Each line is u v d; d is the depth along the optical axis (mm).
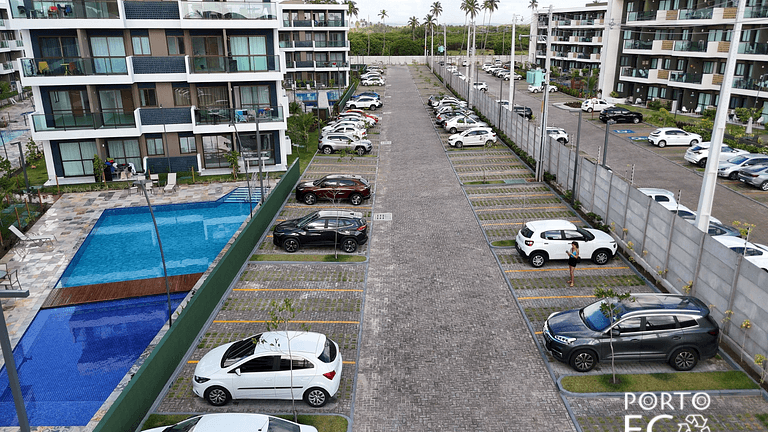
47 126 29094
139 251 22422
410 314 16391
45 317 17203
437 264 19938
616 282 18078
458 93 69062
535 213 25078
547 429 11445
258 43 32406
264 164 33219
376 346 14695
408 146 40812
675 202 22219
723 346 14242
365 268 19688
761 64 45094
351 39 131500
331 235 20891
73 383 13914
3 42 62031
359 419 11859
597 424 11516
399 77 97250
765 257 17328
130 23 29828
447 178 31500
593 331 13383
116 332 16375
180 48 31453
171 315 16344
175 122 31125
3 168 28328
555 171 29375
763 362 12820
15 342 15766
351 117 47938
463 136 39531
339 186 26844
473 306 16828
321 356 12352
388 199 27828
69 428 12195
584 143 40594
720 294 14484
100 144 30953
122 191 29750
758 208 26000
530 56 99438
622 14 61594
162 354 12781
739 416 11656
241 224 25453
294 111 47188
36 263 20953
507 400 12414
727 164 31094
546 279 18484
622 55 61938
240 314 16438
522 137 36406
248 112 31750
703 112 50562
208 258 21688
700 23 48750
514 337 15047
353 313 16469
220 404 12312
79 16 28812
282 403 12430
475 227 23625
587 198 24312
